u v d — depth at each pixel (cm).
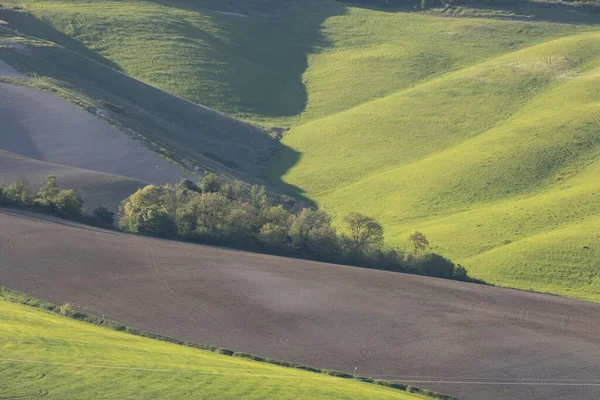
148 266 14000
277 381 9081
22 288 12662
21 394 7850
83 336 9875
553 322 13138
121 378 8450
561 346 12069
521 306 13862
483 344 11931
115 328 11319
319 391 8950
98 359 8906
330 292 13475
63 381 8212
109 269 13725
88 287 12912
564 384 10788
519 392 10456
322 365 10775
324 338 11681
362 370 10744
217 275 13825
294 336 11656
